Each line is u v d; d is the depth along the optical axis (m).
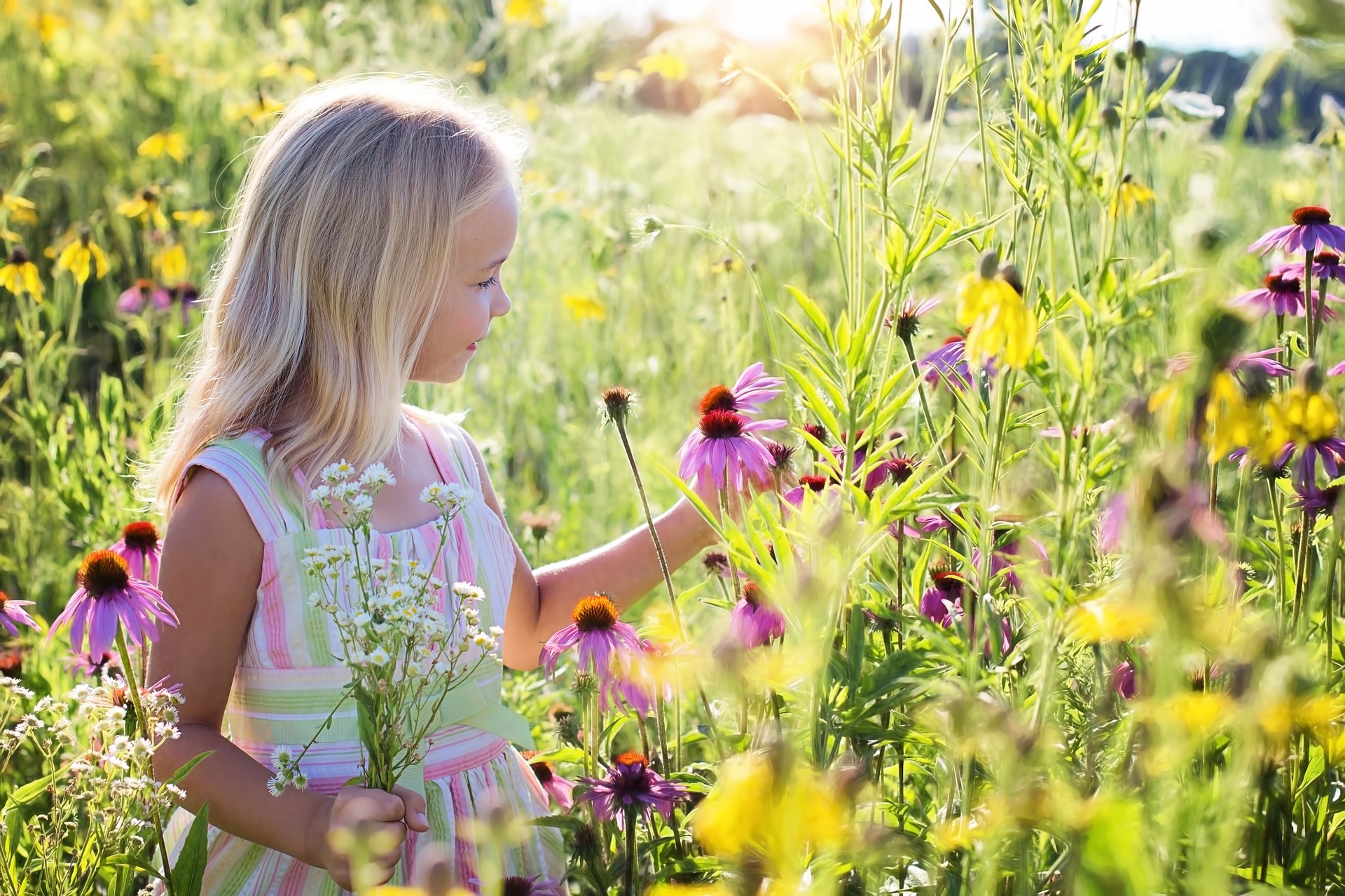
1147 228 2.34
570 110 6.17
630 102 6.16
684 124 6.06
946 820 1.17
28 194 5.32
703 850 1.53
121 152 5.70
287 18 6.92
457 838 1.62
